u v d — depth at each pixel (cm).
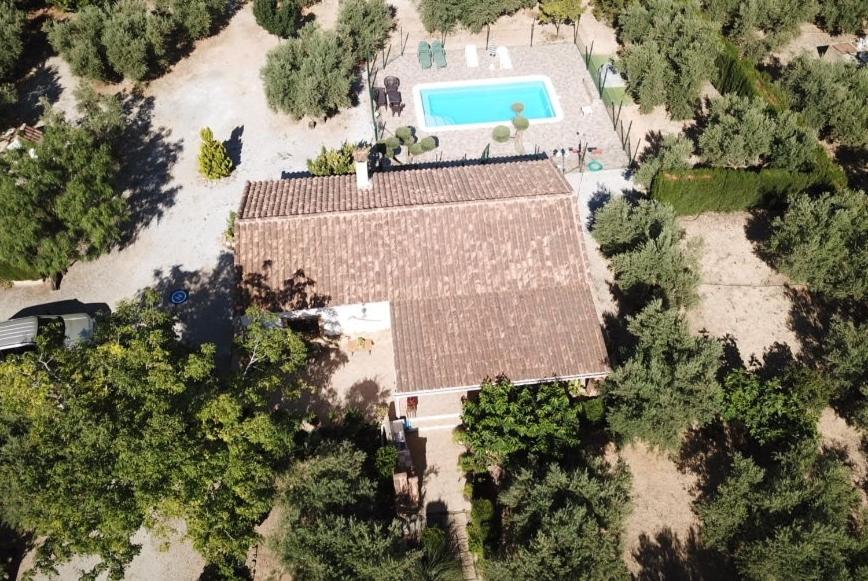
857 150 4650
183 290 3772
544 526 2595
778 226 3959
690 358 3148
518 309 3262
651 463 3191
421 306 3266
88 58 4788
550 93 5025
